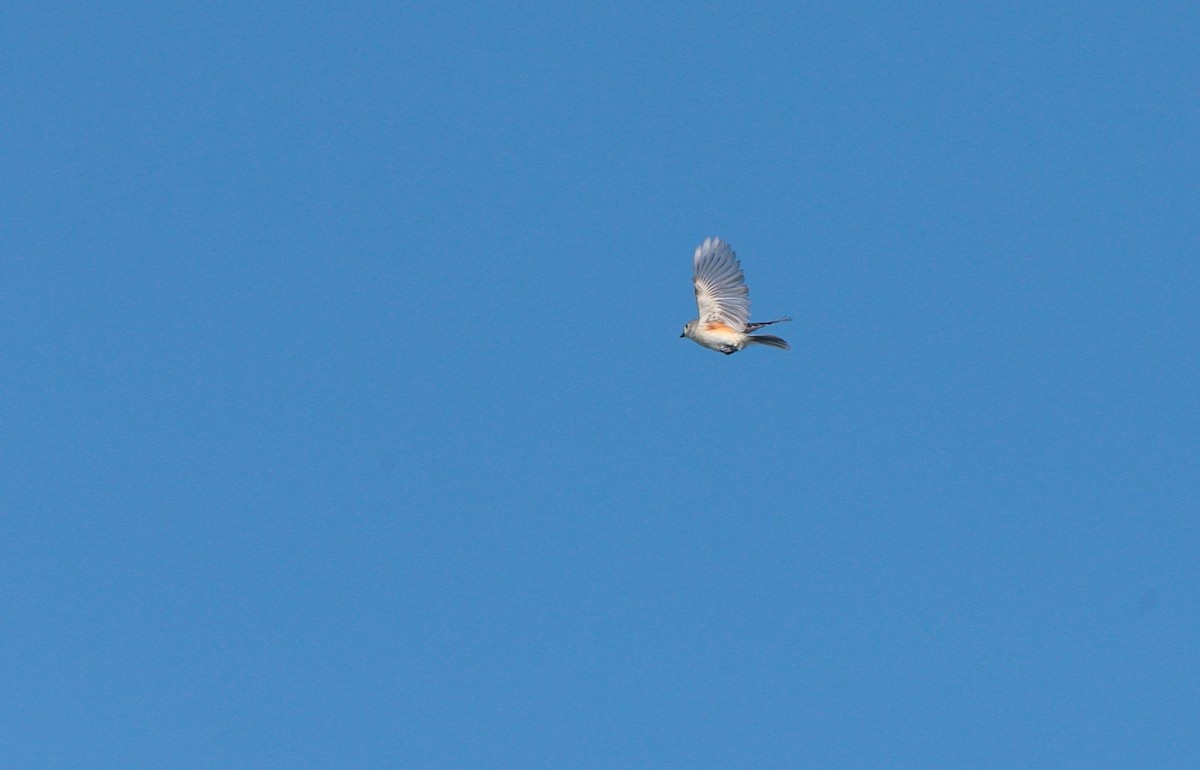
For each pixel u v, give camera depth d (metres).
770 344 26.66
